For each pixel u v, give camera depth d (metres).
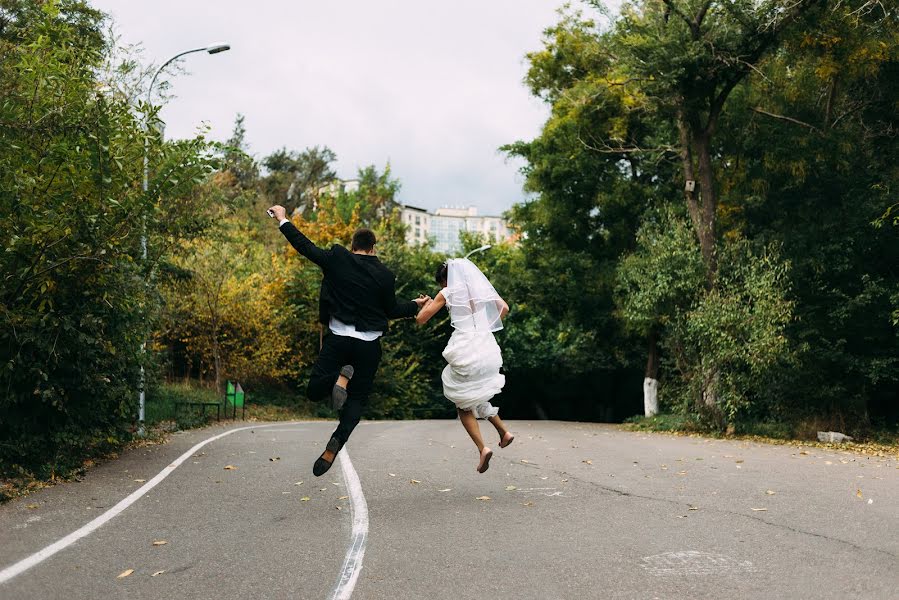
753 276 19.28
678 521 6.06
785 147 22.09
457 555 4.96
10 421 8.30
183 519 6.04
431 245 44.66
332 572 4.56
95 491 7.31
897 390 22.30
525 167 32.38
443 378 6.97
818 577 4.50
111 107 9.01
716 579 4.46
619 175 30.30
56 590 4.15
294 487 7.59
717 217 25.02
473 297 6.98
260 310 29.30
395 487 7.61
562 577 4.48
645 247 22.92
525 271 34.16
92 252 8.58
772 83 22.48
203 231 14.88
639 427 24.11
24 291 8.36
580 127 28.41
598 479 8.32
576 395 44.31
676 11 20.17
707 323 19.38
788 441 17.92
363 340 6.16
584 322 32.66
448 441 13.10
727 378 19.38
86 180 8.43
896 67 21.48
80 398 9.28
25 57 8.61
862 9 19.81
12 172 7.78
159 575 4.47
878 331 21.12
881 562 4.84
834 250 21.19
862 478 8.83
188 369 31.20
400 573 4.55
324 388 6.15
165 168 9.00
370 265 6.28
